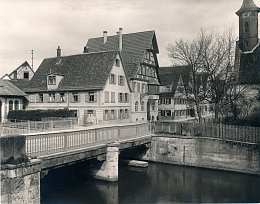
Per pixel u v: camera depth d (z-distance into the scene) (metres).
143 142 26.89
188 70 36.38
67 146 16.97
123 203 17.64
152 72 50.94
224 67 33.44
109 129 21.56
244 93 35.94
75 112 40.31
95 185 20.38
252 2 42.62
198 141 26.22
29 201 12.66
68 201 17.45
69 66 43.91
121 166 27.00
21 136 12.45
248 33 42.47
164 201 18.14
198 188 20.80
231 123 30.38
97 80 39.34
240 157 24.00
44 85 43.94
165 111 56.16
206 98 36.12
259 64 39.88
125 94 43.91
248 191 20.09
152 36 48.62
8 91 39.84
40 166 13.27
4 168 11.69
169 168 26.22
